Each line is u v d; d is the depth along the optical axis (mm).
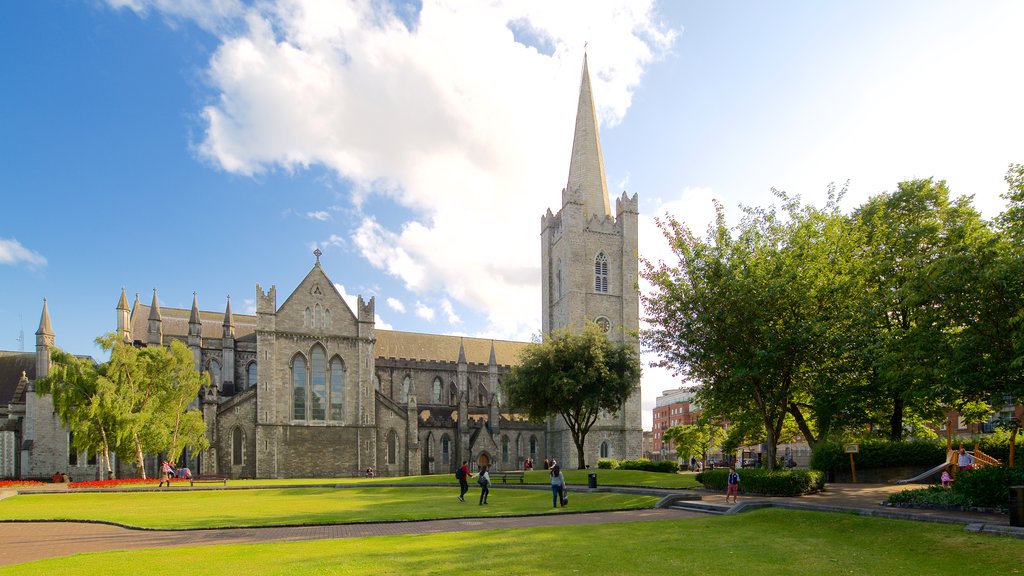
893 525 24500
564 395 67375
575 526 27734
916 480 39750
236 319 107438
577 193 110250
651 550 21172
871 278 44062
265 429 84125
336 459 87125
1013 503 21906
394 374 107938
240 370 97625
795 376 41344
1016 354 27844
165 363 68375
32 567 19141
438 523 30594
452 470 102125
